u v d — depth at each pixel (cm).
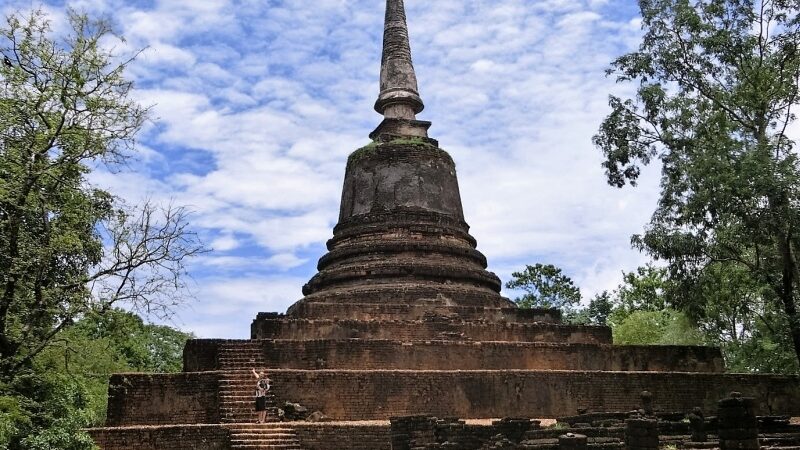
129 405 2973
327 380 3105
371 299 3656
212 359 3238
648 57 3481
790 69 3275
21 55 2458
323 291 3847
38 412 2383
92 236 2675
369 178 4103
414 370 3266
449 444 2289
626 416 2705
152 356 5209
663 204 3353
